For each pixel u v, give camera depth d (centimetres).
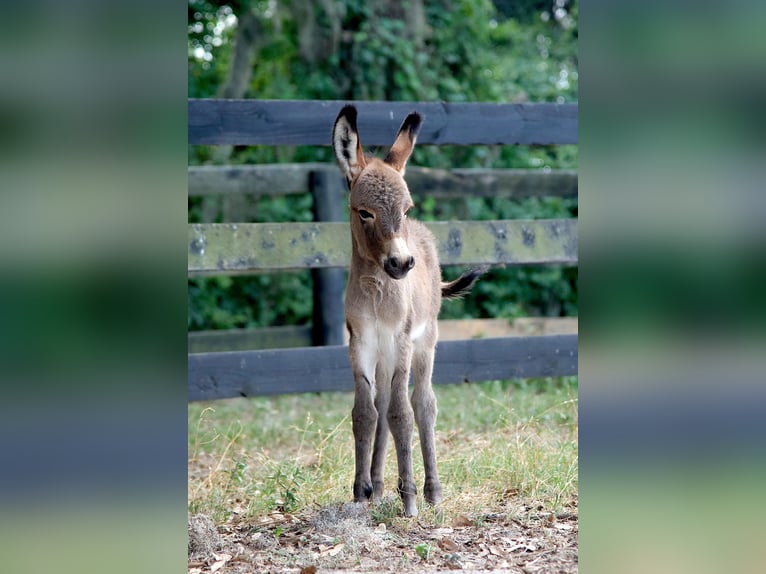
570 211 2225
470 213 2131
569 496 890
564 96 2539
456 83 2209
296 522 837
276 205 2033
